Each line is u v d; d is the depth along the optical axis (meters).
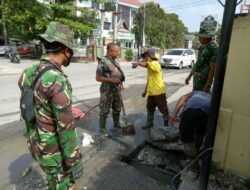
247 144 2.03
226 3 2.06
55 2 22.05
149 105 4.96
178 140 4.02
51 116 1.81
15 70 14.39
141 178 3.31
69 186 2.00
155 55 4.72
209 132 2.29
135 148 4.11
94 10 23.59
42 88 1.73
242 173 2.09
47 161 1.89
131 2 42.50
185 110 3.00
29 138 1.96
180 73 16.66
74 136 1.84
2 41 28.16
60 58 1.86
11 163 3.57
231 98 2.07
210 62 4.14
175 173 3.63
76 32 21.75
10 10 21.72
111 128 4.98
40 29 20.89
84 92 8.61
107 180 3.21
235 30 1.97
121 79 4.45
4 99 7.27
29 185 3.03
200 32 4.34
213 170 2.28
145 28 40.25
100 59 4.32
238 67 1.99
